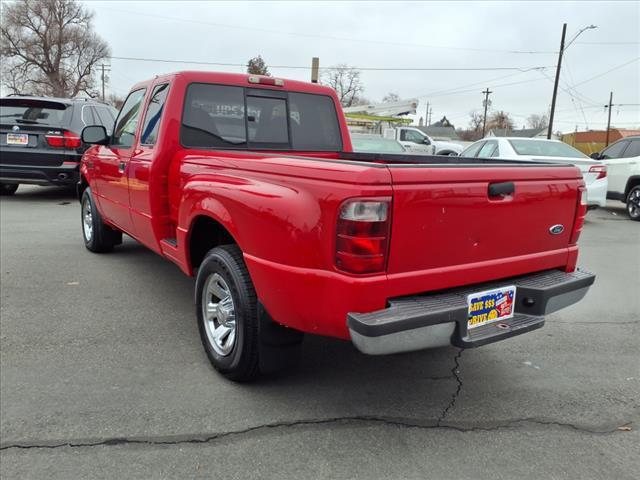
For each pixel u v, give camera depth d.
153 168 4.16
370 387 3.39
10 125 9.70
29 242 7.20
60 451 2.66
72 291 5.14
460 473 2.56
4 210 9.73
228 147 4.48
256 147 4.64
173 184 4.11
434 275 2.70
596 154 11.95
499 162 3.72
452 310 2.66
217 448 2.72
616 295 5.51
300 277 2.67
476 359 3.86
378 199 2.46
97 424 2.90
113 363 3.63
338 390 3.34
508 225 2.95
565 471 2.60
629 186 11.20
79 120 10.11
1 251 6.68
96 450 2.68
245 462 2.62
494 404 3.21
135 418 2.96
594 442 2.84
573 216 3.31
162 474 2.52
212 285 3.46
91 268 5.96
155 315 4.55
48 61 61.31
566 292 3.16
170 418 2.97
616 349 4.09
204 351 3.84
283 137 4.80
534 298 3.04
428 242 2.65
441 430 2.92
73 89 63.97
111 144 5.55
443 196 2.65
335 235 2.53
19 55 61.28
